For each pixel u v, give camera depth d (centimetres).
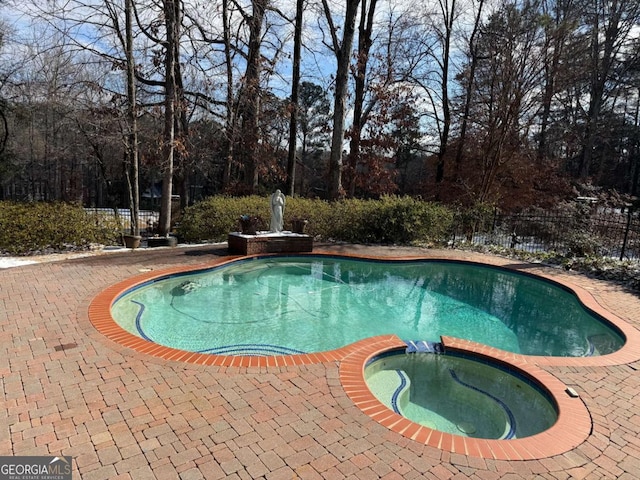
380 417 335
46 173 2988
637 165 3406
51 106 1174
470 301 816
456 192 2250
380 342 508
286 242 1099
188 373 398
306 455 284
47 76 1179
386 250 1233
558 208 1620
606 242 1252
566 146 2559
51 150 1582
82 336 473
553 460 294
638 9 2231
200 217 1230
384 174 2167
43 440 287
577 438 324
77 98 1120
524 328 680
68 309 561
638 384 424
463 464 284
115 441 289
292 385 384
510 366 462
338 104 1648
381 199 1488
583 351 593
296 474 264
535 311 768
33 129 2255
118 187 3050
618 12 2289
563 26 1515
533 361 472
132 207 1150
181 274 838
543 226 1455
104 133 1146
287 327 623
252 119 1766
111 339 467
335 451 290
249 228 1074
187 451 282
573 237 1173
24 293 631
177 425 312
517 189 2034
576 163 3033
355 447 295
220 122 1839
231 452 283
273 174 2189
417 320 692
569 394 397
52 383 367
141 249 1071
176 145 1331
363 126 2164
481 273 1051
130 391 359
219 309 688
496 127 1789
